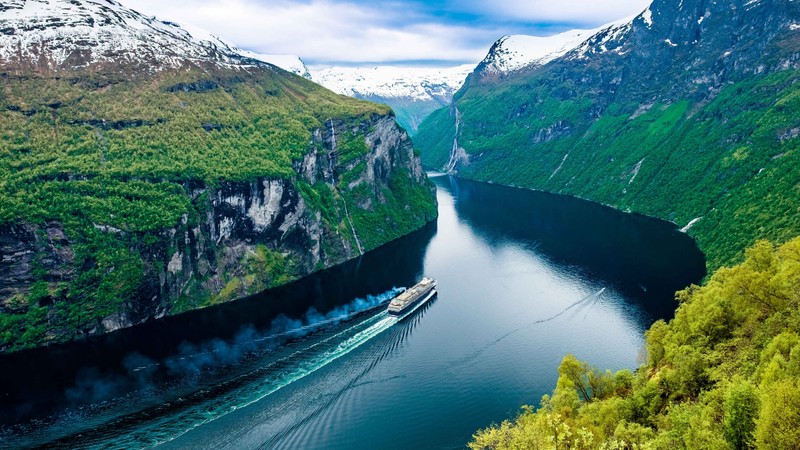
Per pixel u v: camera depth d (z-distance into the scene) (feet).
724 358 300.40
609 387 363.15
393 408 422.82
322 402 429.38
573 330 555.69
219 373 472.85
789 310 295.89
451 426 400.47
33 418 408.05
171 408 418.51
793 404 195.93
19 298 537.65
